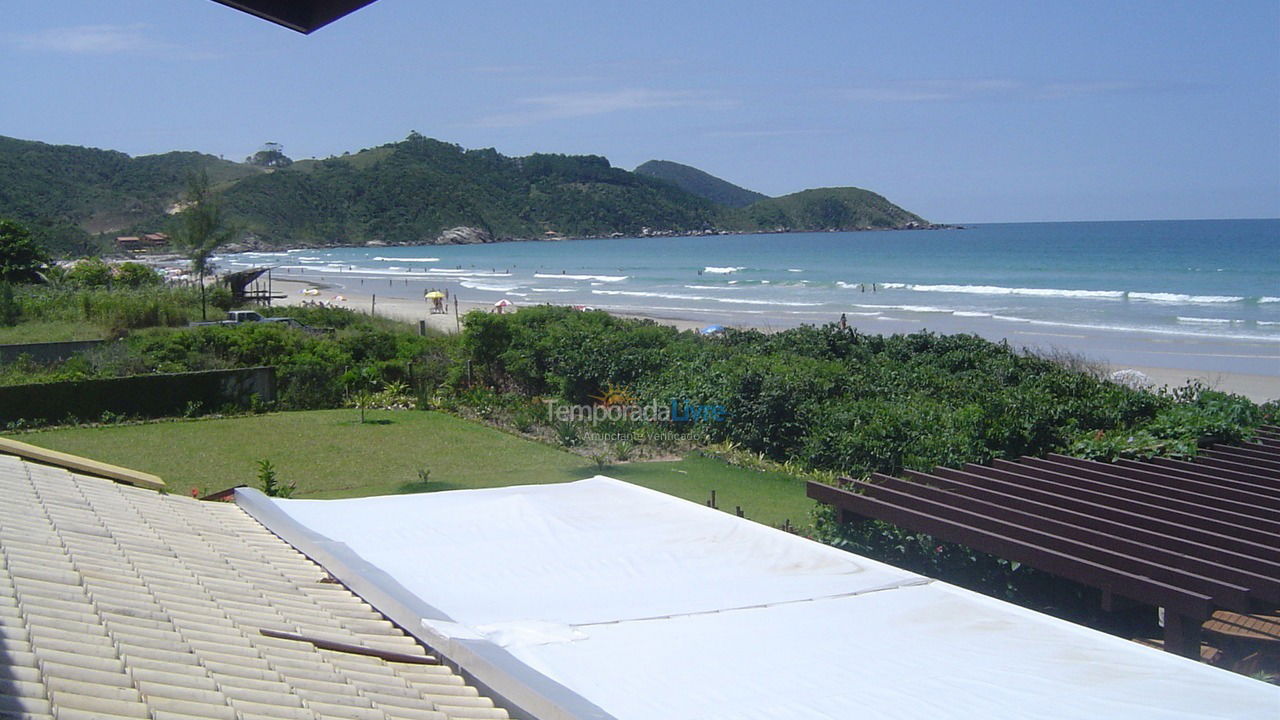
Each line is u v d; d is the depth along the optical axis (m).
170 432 21.50
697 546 7.70
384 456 19.08
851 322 50.88
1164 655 5.34
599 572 6.98
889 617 5.99
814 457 17.62
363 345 27.84
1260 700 4.68
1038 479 9.51
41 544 5.92
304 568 7.23
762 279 91.69
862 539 9.69
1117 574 6.87
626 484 9.94
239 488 9.45
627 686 4.75
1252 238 148.12
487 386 26.05
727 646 5.38
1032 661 5.23
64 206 162.88
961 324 49.00
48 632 4.28
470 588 6.50
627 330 25.70
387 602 6.16
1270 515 8.18
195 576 6.13
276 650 4.91
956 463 14.44
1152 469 10.19
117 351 26.89
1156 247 126.12
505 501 9.14
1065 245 143.12
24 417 21.77
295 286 88.44
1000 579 9.00
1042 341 41.59
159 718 3.59
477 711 4.64
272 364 26.66
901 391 19.53
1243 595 6.30
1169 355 37.31
